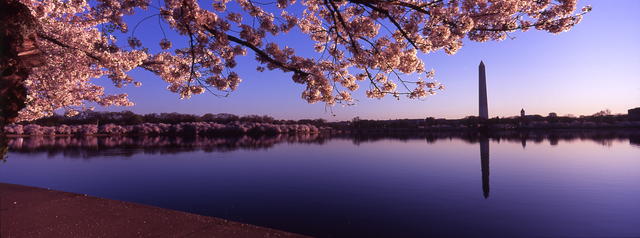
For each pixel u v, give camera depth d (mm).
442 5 5832
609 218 17797
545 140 94375
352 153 58625
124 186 26500
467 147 71938
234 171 35344
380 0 5371
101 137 98812
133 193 24016
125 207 5660
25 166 36156
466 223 17000
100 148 61000
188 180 29703
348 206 20641
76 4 9727
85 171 33406
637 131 148750
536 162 44188
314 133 169250
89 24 10289
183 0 5410
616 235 15141
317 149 67062
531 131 167625
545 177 32031
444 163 43906
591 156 50719
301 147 72438
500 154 55688
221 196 23344
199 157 48969
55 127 96562
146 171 34188
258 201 21859
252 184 28125
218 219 4883
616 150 59656
